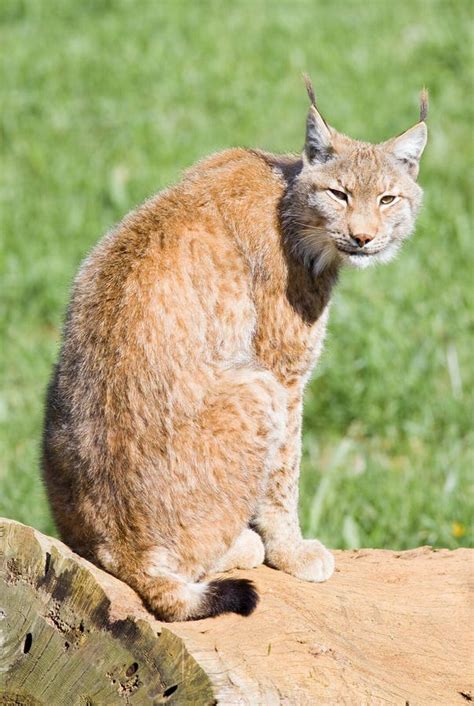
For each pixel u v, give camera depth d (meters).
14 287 22.70
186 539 9.76
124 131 29.34
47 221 25.02
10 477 16.78
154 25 36.22
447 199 25.44
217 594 9.02
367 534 14.91
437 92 31.17
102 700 8.26
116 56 33.84
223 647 8.37
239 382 10.05
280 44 34.62
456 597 10.37
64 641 8.39
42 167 27.34
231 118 29.84
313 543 10.94
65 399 9.92
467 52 33.31
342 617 9.74
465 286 22.16
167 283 10.02
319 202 11.17
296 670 8.46
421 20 36.16
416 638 9.80
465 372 19.55
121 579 9.45
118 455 9.54
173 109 30.75
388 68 32.88
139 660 8.16
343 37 35.31
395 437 18.39
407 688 9.02
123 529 9.49
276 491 10.88
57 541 8.75
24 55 33.59
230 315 10.41
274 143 28.02
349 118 29.17
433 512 15.29
